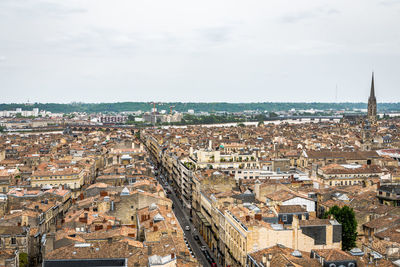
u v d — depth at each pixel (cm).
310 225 18175
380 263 15262
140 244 17700
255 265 16312
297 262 15025
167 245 16925
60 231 18812
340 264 15075
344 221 19788
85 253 16288
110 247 16888
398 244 17050
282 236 17862
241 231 18650
